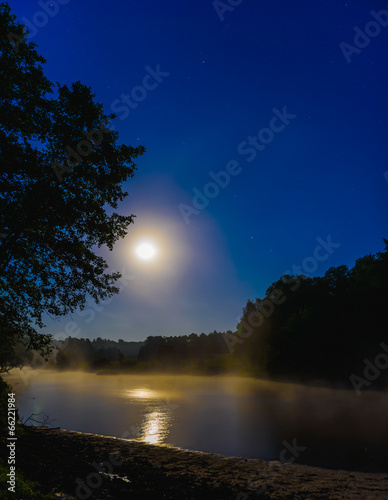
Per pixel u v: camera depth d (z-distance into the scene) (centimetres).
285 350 8050
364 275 6700
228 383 7438
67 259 1662
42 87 1519
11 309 1545
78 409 3559
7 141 1422
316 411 3253
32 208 1478
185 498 1044
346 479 1342
